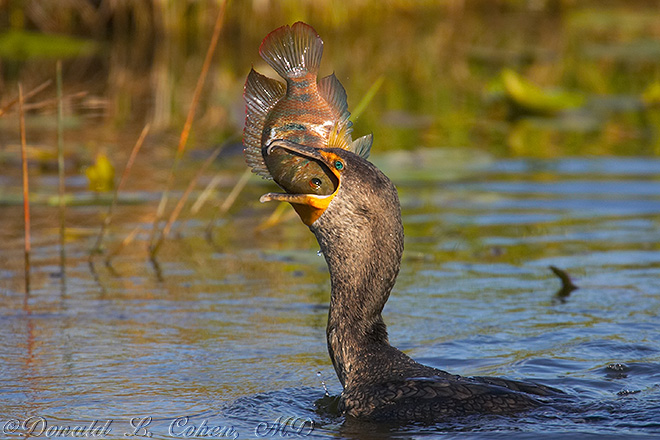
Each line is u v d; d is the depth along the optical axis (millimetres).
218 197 16141
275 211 15461
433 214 15070
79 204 15500
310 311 10766
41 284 11719
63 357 9305
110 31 31406
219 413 7883
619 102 24500
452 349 9547
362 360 8078
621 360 9109
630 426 7105
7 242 13562
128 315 10609
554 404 7551
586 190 16234
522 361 9094
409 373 7879
